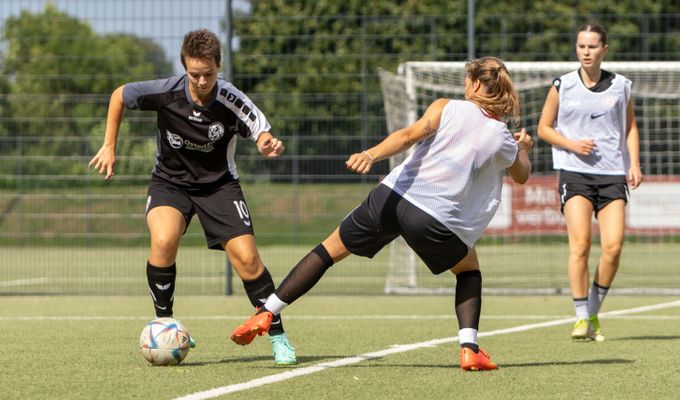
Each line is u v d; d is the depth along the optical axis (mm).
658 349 13820
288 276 11211
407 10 30062
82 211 30484
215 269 30266
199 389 10102
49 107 25297
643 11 38094
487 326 17078
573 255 14922
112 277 29609
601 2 37812
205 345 14156
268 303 11227
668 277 29188
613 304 21656
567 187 15180
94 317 18422
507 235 27734
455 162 10797
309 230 27984
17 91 27156
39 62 27359
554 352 13477
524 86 25203
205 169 12203
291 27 25812
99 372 11297
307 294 23500
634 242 30984
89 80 27828
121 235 26109
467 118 10883
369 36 24844
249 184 26109
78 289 26000
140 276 29797
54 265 33031
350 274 29125
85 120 25312
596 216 15273
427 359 12625
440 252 11008
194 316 18750
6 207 30531
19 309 20094
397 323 17531
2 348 13672
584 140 14719
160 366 11773
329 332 16062
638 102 31797
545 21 35625
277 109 25000
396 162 25125
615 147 15047
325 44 25234
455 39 29078
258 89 25516
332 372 11328
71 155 25516
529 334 15828
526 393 9961
